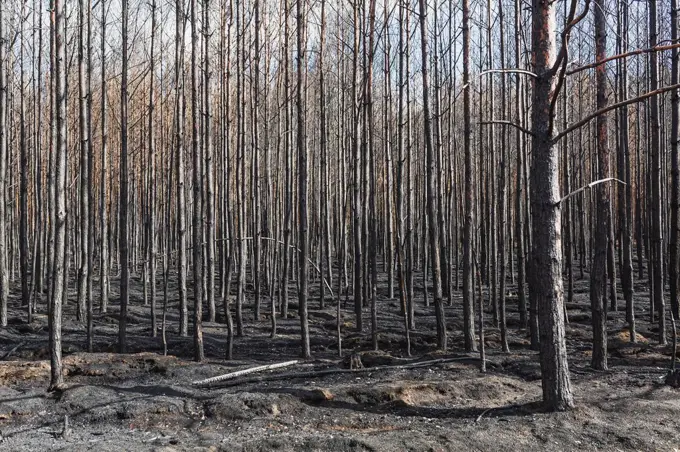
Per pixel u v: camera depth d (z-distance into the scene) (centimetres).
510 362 862
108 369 826
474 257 1405
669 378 722
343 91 1573
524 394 706
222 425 609
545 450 521
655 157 985
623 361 870
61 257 710
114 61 1548
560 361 601
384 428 593
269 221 1606
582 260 1870
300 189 929
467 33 909
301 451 521
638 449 527
